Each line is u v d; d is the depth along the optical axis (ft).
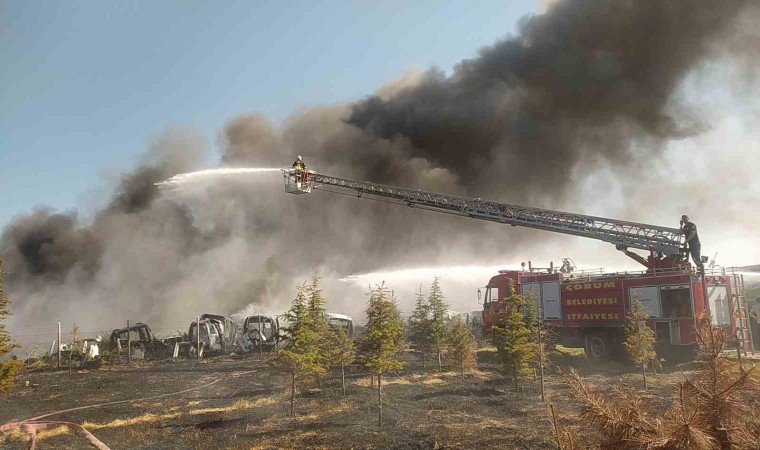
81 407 50.72
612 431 11.09
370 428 39.09
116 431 40.73
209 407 48.62
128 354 86.48
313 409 46.21
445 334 71.51
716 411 10.52
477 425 38.60
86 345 87.25
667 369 61.05
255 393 54.75
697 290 59.72
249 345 93.76
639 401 11.50
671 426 10.46
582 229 75.56
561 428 12.55
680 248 66.74
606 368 64.59
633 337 51.65
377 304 44.32
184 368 77.82
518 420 39.52
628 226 72.18
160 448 35.47
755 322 70.54
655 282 63.21
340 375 66.18
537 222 79.66
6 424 42.39
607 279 68.44
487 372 66.08
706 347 11.14
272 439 36.96
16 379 70.49
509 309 54.85
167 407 49.34
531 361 53.42
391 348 43.68
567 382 12.27
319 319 57.62
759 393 10.48
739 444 9.95
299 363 43.96
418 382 59.72
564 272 80.18
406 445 34.22
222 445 35.88
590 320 69.87
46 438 39.11
